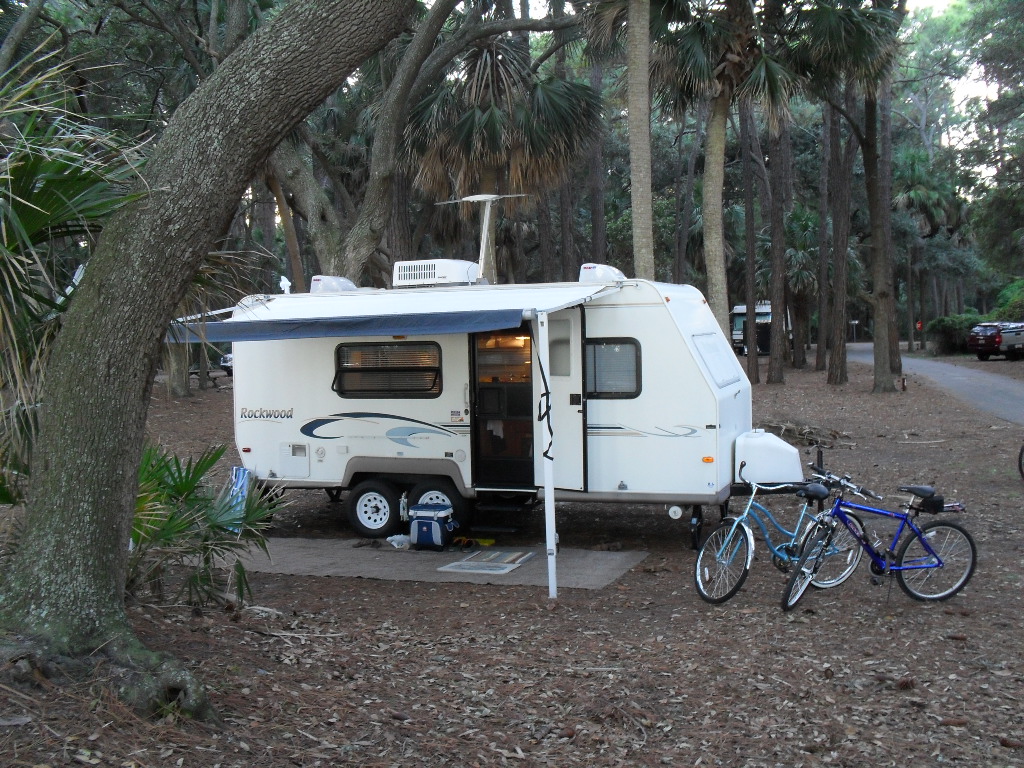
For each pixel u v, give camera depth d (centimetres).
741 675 546
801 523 730
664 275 3991
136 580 575
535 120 1642
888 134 2644
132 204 437
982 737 462
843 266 2667
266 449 1055
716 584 716
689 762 435
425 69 1580
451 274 1023
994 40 2995
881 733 467
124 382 434
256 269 610
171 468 612
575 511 1145
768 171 4094
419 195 2534
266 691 470
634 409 903
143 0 1738
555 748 446
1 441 473
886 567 699
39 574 417
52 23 1484
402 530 1023
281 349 1043
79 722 375
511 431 958
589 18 1469
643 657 582
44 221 429
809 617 667
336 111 2758
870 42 1565
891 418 1855
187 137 447
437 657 575
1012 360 3606
